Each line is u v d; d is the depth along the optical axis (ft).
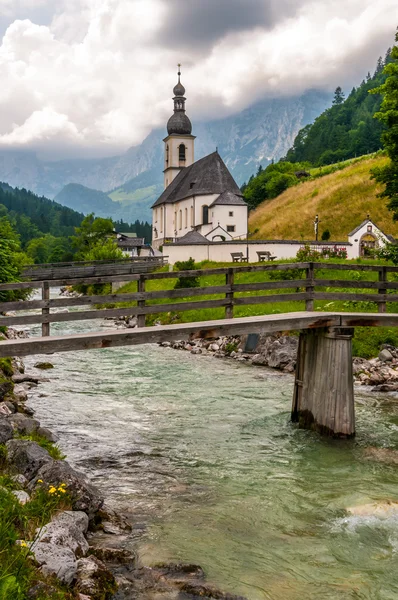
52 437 47.75
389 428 53.52
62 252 464.24
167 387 71.67
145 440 49.24
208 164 314.96
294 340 93.30
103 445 47.50
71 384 72.59
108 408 60.03
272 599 25.25
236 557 28.94
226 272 52.49
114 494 37.17
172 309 50.80
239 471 41.93
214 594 25.26
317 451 46.68
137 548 29.37
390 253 126.82
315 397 51.83
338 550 29.84
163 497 36.81
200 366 88.58
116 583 25.12
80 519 28.37
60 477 31.07
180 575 26.91
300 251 167.22
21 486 30.71
